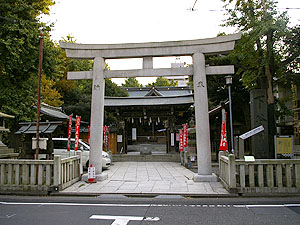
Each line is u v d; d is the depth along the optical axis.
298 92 20.41
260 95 10.78
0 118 10.60
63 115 21.17
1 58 11.25
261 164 7.47
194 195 7.45
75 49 10.30
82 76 10.42
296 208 5.96
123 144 22.27
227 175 8.05
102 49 10.34
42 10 13.14
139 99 22.83
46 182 7.91
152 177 11.08
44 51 12.35
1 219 5.24
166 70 10.11
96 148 9.97
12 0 11.44
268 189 7.38
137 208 6.11
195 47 10.02
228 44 9.76
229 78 12.03
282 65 12.34
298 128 20.30
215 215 5.47
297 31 11.28
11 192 7.80
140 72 10.19
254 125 10.72
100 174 9.95
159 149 26.70
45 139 9.72
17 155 11.27
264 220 5.09
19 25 11.35
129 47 10.21
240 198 7.16
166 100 22.12
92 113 10.12
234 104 19.67
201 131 9.70
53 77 14.07
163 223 4.95
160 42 10.12
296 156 12.67
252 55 12.20
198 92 9.80
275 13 10.90
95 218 5.29
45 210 5.94
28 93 13.31
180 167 15.68
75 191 7.96
